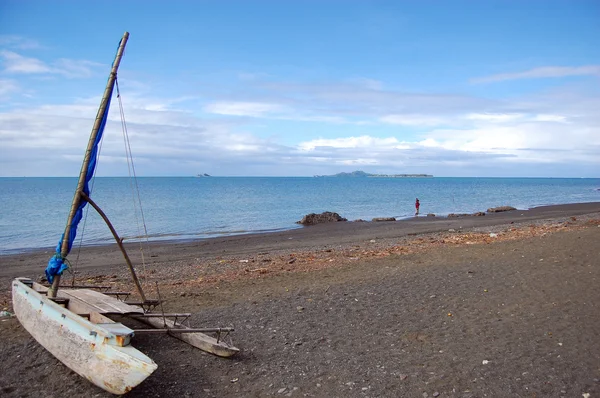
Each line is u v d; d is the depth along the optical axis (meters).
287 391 5.70
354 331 7.85
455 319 8.34
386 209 48.75
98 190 98.50
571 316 8.21
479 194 82.00
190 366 6.38
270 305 9.53
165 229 30.83
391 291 10.44
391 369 6.26
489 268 12.48
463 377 5.93
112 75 7.29
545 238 17.27
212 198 68.06
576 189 110.94
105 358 5.23
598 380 5.73
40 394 5.52
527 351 6.70
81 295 7.85
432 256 14.88
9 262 18.08
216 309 9.30
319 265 14.30
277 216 40.47
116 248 21.44
